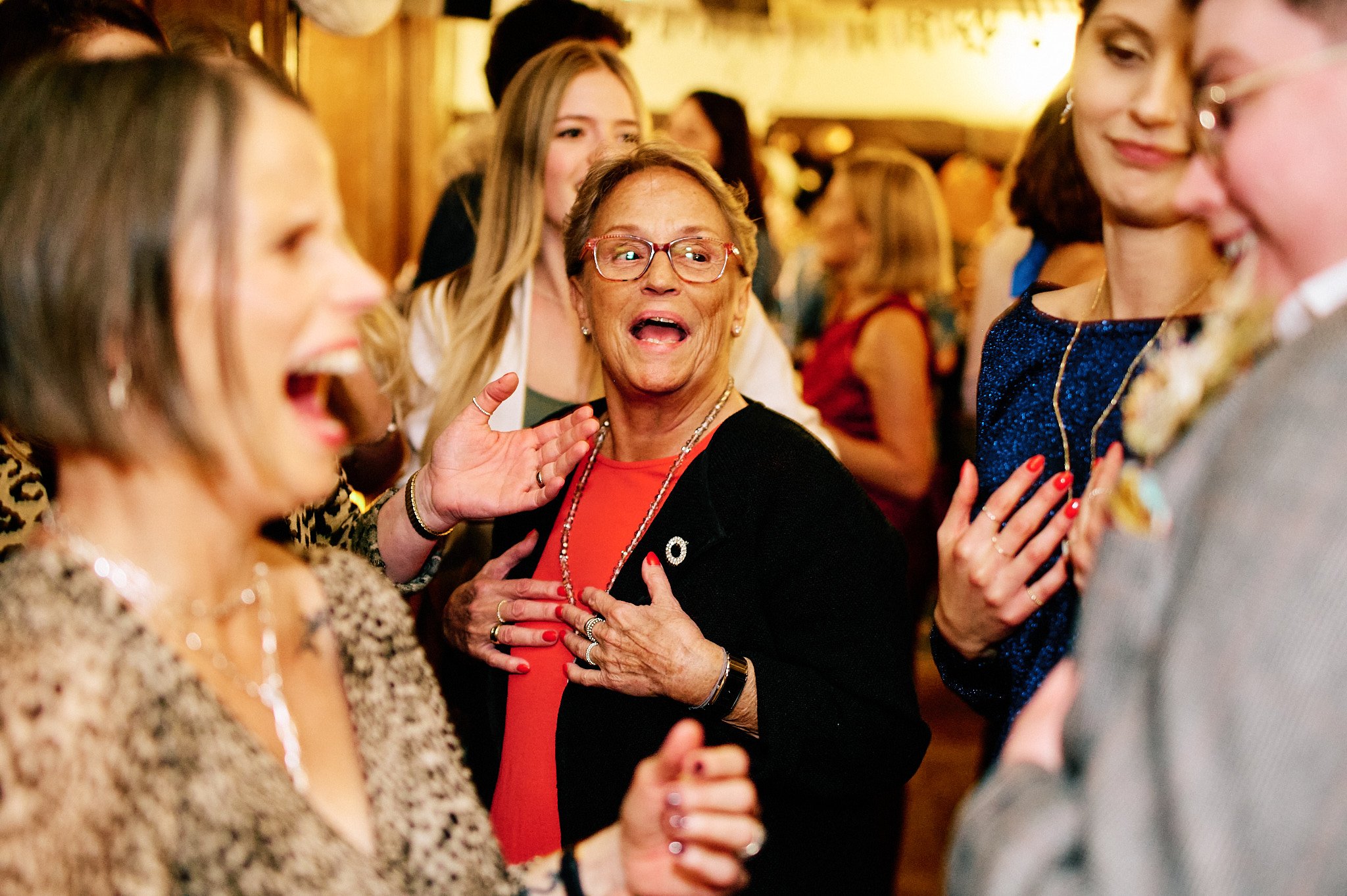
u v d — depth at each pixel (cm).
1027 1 292
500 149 238
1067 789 83
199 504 97
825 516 162
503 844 167
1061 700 94
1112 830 74
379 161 463
